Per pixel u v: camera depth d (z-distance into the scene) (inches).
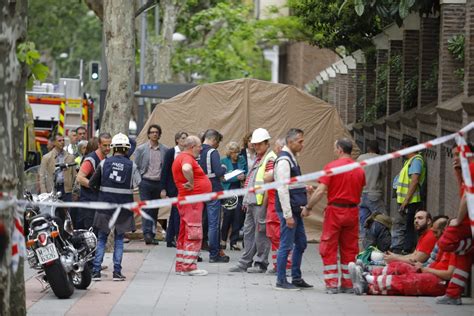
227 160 912.9
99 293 666.8
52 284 632.4
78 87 1504.7
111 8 920.9
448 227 610.9
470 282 658.8
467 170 499.8
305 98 1024.9
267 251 776.3
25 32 437.4
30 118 1293.1
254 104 1024.2
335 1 1357.0
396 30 1197.7
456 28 862.5
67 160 882.1
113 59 922.7
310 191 688.4
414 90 1091.9
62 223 660.1
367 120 1364.4
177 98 1027.9
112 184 711.1
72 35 3208.7
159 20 2485.2
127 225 717.9
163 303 630.5
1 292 430.6
